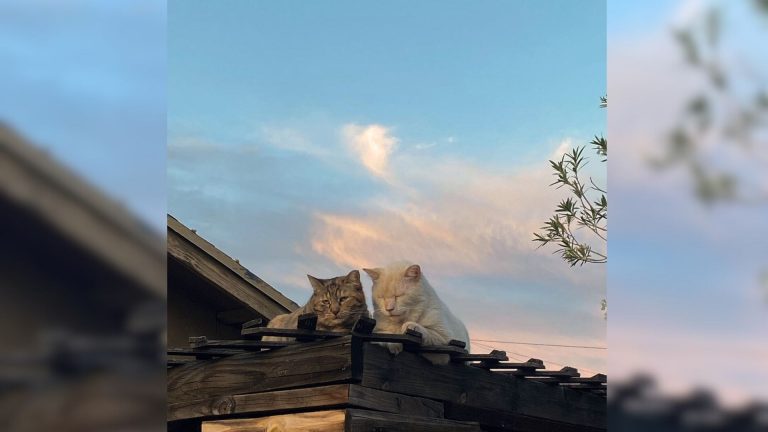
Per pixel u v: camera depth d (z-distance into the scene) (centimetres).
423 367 397
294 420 371
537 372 445
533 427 477
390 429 369
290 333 371
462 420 434
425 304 452
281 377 383
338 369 363
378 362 373
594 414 489
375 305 464
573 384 479
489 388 431
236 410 397
